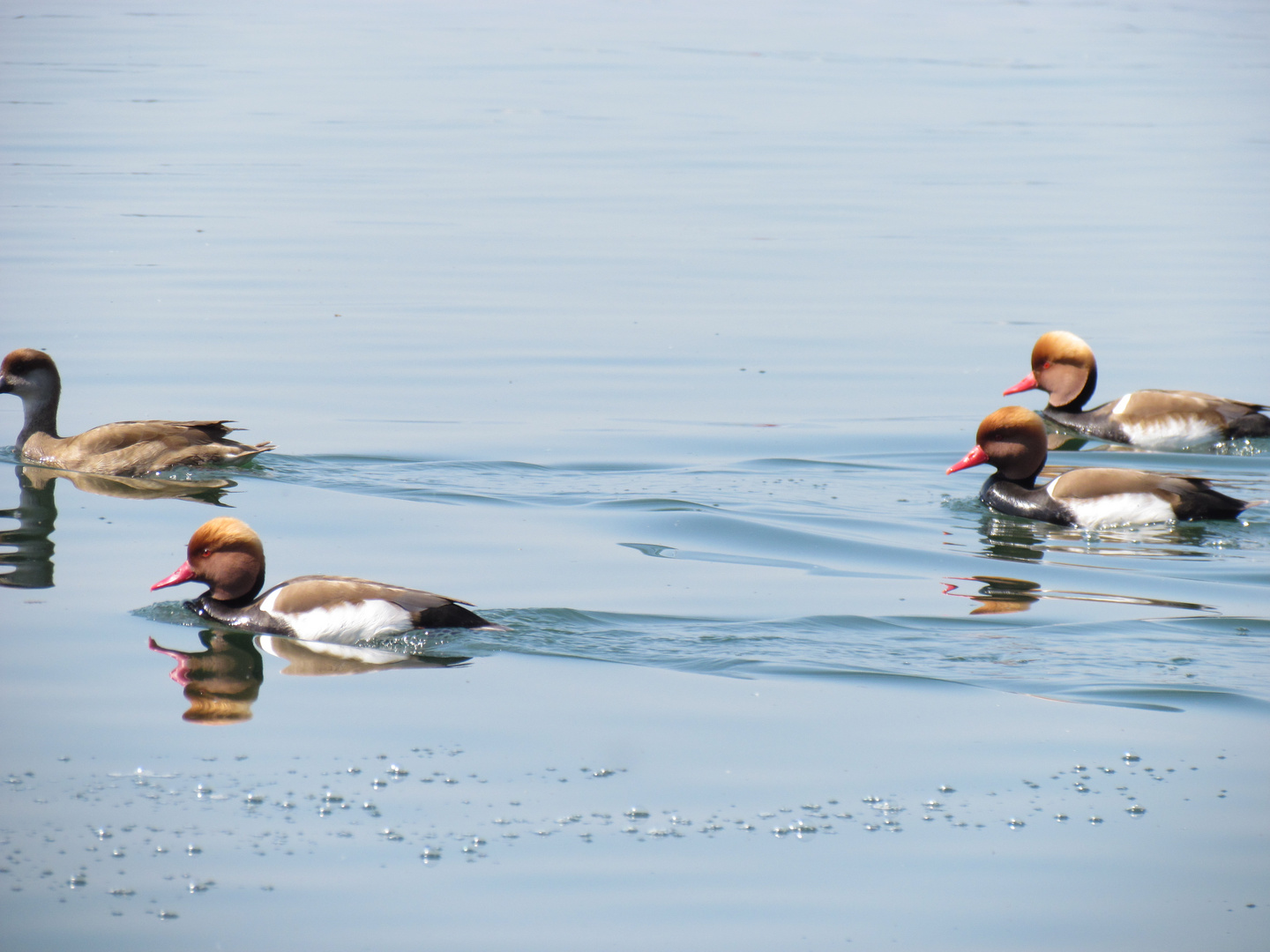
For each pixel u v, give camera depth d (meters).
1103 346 24.00
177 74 58.28
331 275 28.53
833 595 13.38
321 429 19.25
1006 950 7.77
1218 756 9.98
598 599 13.16
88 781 9.41
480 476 17.42
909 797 9.39
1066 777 9.68
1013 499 16.42
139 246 30.53
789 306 26.70
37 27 74.38
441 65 62.97
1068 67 64.25
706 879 8.40
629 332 24.80
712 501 16.62
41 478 17.28
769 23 81.06
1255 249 31.38
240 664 11.59
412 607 12.15
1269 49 71.31
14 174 38.38
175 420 19.56
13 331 23.78
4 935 7.71
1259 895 8.29
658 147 44.31
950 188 38.47
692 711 10.72
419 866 8.46
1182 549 15.09
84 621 12.46
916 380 22.23
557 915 8.00
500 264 29.77
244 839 8.72
